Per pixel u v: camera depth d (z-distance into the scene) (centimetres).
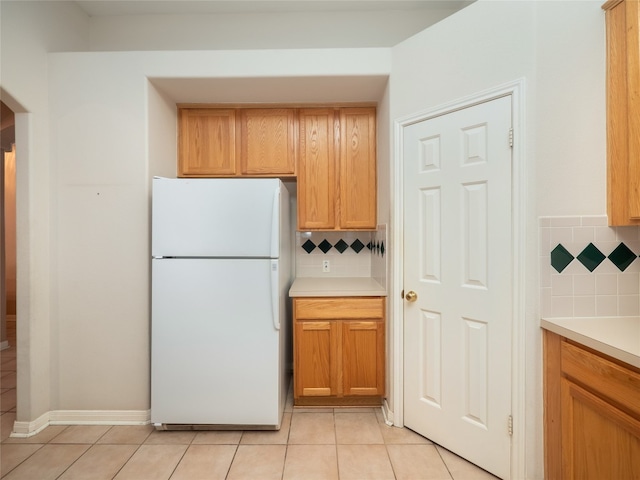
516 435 144
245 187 187
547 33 138
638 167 124
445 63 169
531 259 141
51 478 154
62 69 198
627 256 139
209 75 201
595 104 136
